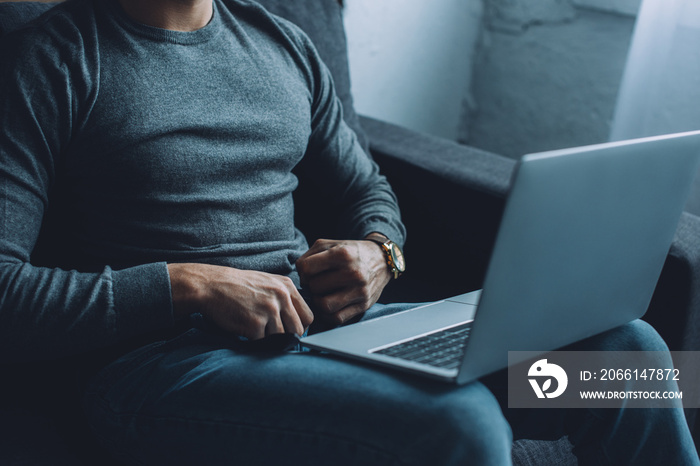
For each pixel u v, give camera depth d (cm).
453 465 66
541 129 229
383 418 68
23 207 79
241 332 80
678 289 105
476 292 102
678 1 173
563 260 68
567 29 213
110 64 85
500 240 61
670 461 81
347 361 76
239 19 101
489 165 132
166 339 87
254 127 95
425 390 69
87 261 89
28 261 80
